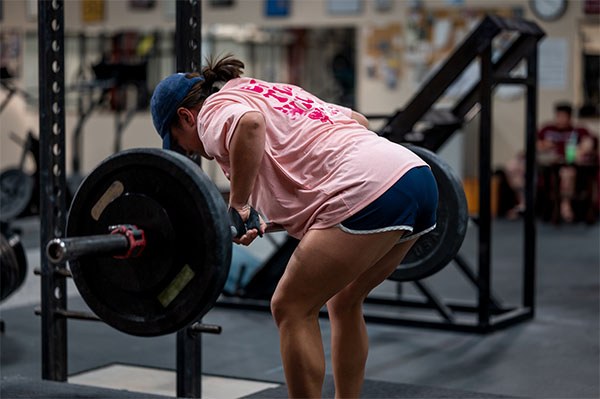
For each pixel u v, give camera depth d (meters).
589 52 13.43
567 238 11.05
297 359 3.13
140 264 3.20
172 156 3.15
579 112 13.45
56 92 4.34
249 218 3.10
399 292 7.05
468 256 9.95
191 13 4.21
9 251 5.65
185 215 3.13
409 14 13.68
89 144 14.91
